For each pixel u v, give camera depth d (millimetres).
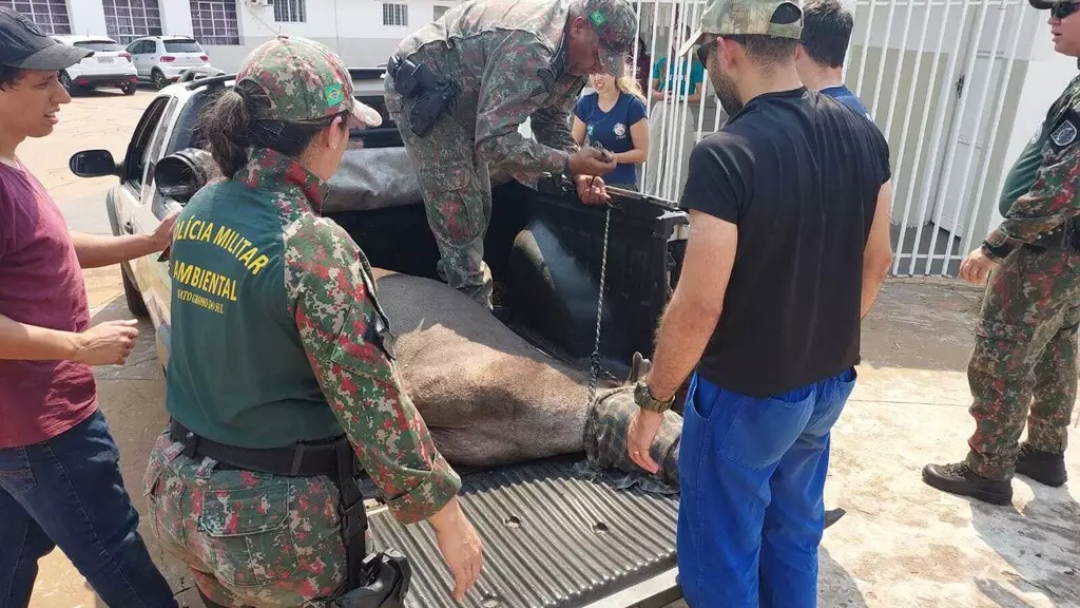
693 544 1966
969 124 6633
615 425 2539
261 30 24391
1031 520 3168
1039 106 5988
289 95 1399
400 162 3682
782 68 1733
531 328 3486
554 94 3088
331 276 1362
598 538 2277
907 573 2844
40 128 1886
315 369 1395
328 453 1497
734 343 1791
